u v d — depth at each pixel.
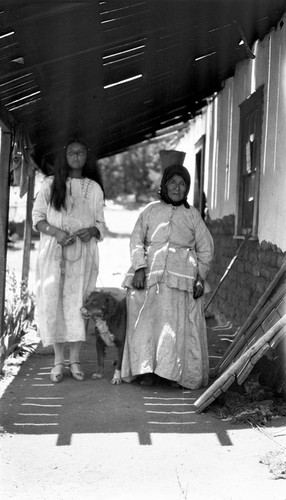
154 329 6.04
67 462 4.32
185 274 6.06
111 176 45.47
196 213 6.21
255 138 7.73
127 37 6.02
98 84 7.53
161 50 7.10
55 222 6.19
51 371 6.52
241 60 8.72
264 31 7.05
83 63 6.43
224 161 10.19
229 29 7.11
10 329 7.62
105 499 3.76
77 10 4.82
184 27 6.54
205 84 10.16
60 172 6.20
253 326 5.80
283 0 5.98
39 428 4.96
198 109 12.56
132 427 4.98
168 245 6.08
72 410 5.38
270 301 5.67
